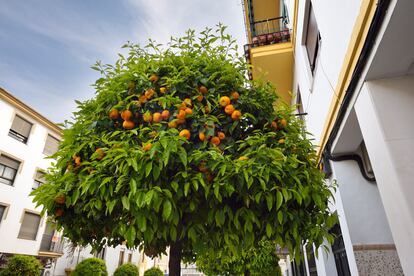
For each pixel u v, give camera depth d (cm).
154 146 174
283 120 267
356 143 388
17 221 1525
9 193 1505
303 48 577
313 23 511
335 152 411
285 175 201
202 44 282
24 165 1612
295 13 618
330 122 390
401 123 247
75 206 212
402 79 263
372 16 227
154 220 175
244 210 195
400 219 228
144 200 164
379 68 256
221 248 219
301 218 212
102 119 239
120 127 239
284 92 841
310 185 218
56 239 1797
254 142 214
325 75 414
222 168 181
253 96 269
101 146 222
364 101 277
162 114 222
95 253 276
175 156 189
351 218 377
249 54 721
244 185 192
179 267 225
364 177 393
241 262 803
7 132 1530
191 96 241
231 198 209
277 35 703
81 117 258
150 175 179
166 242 236
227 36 281
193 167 202
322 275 541
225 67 260
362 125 288
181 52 275
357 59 268
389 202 243
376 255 350
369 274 343
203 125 221
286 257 1481
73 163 226
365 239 362
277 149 226
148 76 254
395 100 256
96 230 235
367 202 381
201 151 201
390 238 357
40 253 1639
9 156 1527
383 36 222
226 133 239
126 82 249
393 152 238
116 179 187
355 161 405
